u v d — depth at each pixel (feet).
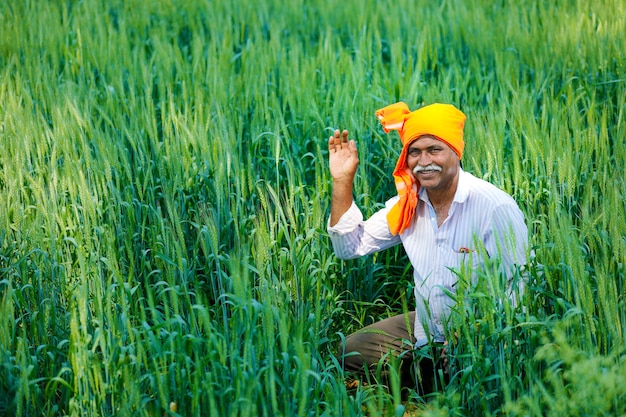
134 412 10.10
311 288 12.81
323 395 11.29
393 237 12.74
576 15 25.91
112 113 18.81
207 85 21.52
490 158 13.85
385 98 20.74
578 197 14.46
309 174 17.44
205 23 29.22
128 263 14.11
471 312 10.69
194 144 15.65
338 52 25.84
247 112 19.51
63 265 13.01
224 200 14.49
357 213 12.58
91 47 24.44
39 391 10.59
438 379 12.64
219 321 12.76
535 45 23.58
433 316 12.14
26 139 15.60
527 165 15.25
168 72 22.20
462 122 11.72
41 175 14.98
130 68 22.48
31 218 14.08
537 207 14.42
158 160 15.66
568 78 21.36
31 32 26.04
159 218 13.15
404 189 11.91
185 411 10.21
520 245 11.53
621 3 25.88
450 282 11.88
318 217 13.29
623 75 20.49
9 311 10.96
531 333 10.67
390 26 26.63
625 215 12.14
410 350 11.74
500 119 15.92
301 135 18.21
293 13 29.40
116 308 11.87
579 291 10.23
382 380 12.80
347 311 14.10
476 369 10.56
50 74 22.24
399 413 9.61
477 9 27.37
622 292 10.87
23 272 12.48
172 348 10.07
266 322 9.84
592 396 9.11
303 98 18.95
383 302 14.76
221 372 9.93
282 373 10.62
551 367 10.02
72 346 9.87
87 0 31.07
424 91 20.42
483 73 23.12
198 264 14.26
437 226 12.00
